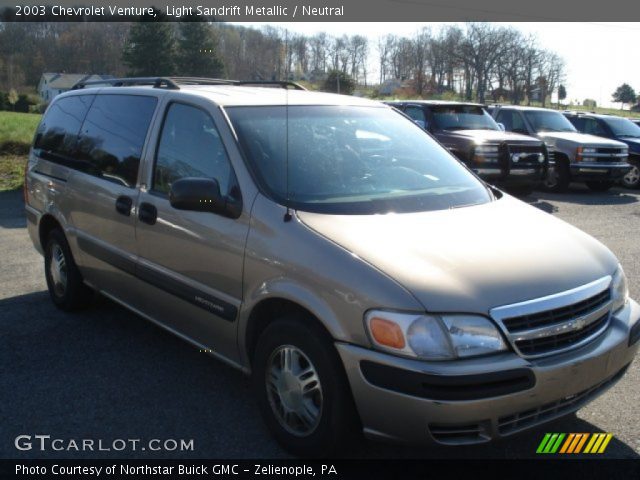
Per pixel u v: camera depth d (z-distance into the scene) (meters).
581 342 3.05
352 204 3.55
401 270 2.94
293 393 3.27
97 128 5.06
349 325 2.92
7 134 24.58
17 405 3.89
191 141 4.06
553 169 14.52
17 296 6.12
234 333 3.61
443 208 3.72
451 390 2.72
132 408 3.86
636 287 6.52
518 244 3.30
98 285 5.09
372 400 2.86
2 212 10.80
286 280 3.21
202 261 3.75
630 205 12.74
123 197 4.46
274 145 3.83
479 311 2.82
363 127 4.34
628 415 3.81
